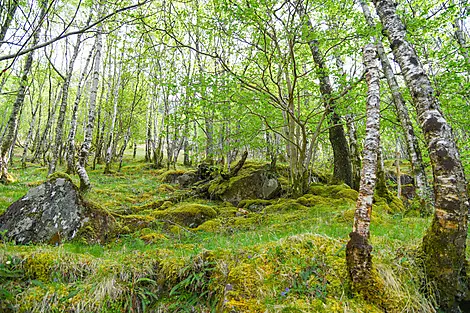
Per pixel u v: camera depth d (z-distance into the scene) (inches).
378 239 176.1
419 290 127.6
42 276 147.2
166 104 702.5
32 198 237.3
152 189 560.4
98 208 261.3
